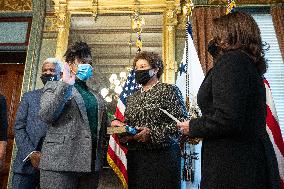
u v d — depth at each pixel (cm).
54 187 174
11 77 536
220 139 123
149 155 208
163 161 205
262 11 525
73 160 178
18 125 269
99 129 202
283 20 495
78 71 200
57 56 493
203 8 503
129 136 208
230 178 116
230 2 361
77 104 190
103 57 497
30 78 485
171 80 471
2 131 234
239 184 115
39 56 503
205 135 124
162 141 206
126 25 518
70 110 188
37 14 526
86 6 526
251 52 136
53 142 181
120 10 524
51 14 532
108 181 381
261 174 117
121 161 287
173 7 513
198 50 476
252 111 123
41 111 176
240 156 118
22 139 262
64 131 183
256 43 137
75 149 181
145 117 217
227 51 136
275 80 493
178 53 492
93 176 197
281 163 254
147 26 510
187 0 509
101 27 520
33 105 275
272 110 281
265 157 120
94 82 474
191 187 281
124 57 496
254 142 121
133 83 343
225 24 140
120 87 460
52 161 175
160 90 224
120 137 214
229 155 119
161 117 215
